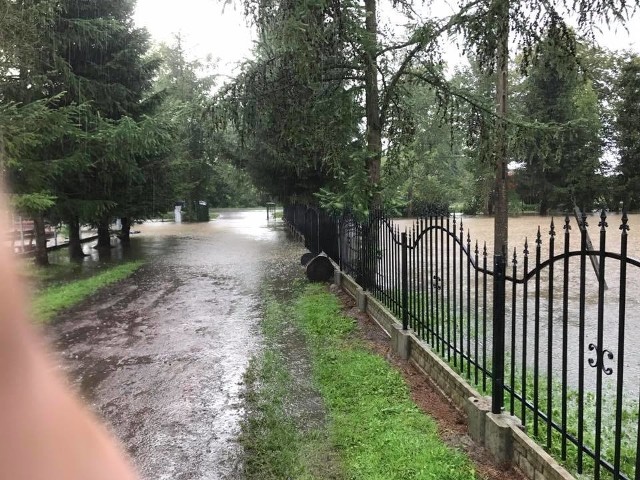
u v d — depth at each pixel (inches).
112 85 588.1
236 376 216.8
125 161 549.0
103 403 191.0
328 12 318.3
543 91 1109.1
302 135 390.0
